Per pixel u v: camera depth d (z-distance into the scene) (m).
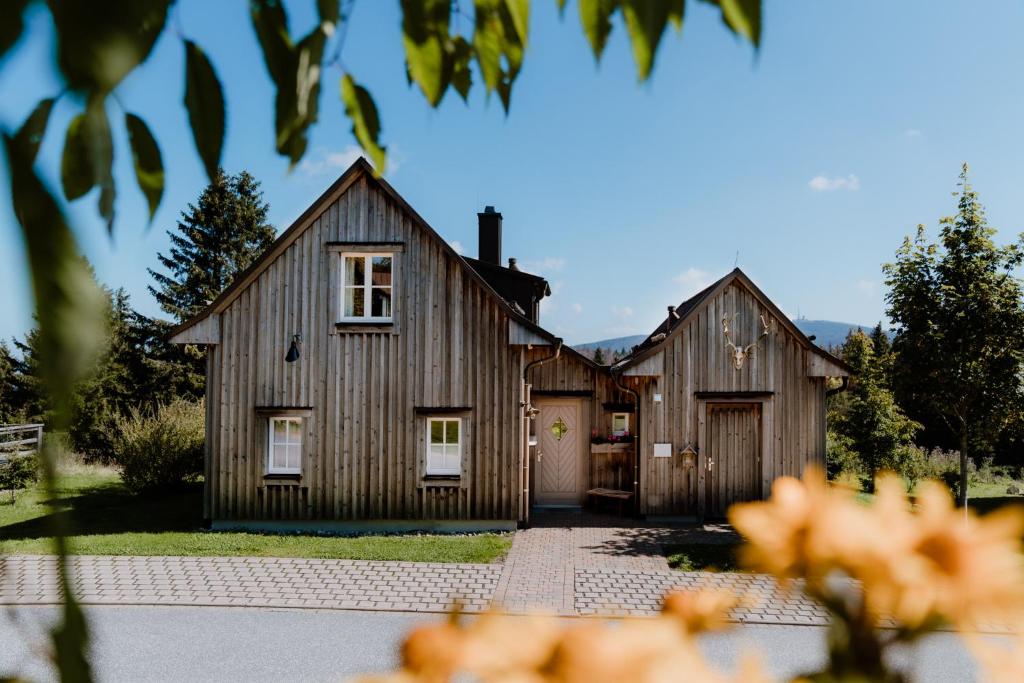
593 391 14.95
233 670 6.74
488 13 0.91
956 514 0.42
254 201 33.78
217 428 12.46
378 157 0.95
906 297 11.70
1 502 15.36
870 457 17.31
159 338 30.81
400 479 12.30
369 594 8.94
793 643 7.05
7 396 16.27
